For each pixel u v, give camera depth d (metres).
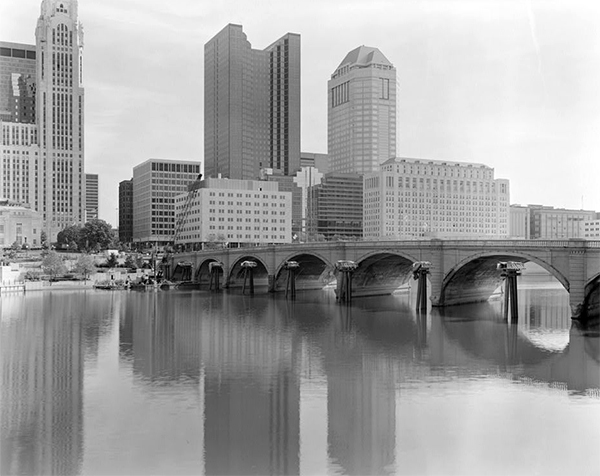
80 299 170.62
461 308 137.12
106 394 64.19
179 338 99.00
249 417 56.47
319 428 53.62
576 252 104.44
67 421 55.41
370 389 65.94
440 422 55.25
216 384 68.38
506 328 107.38
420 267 132.12
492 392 64.56
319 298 171.25
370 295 174.25
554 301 153.88
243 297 175.62
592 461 46.62
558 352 85.25
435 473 44.62
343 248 156.00
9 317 127.69
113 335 102.62
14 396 63.31
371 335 101.06
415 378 70.94
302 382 69.19
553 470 45.06
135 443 50.03
